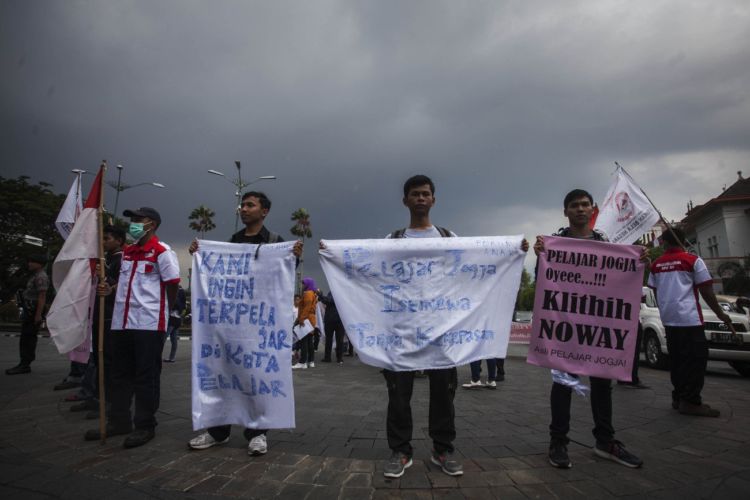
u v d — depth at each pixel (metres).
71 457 3.01
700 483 2.59
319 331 10.56
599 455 3.05
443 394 2.86
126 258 3.69
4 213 27.53
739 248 32.16
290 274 3.34
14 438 3.44
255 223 3.73
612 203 5.56
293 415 3.07
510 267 3.22
